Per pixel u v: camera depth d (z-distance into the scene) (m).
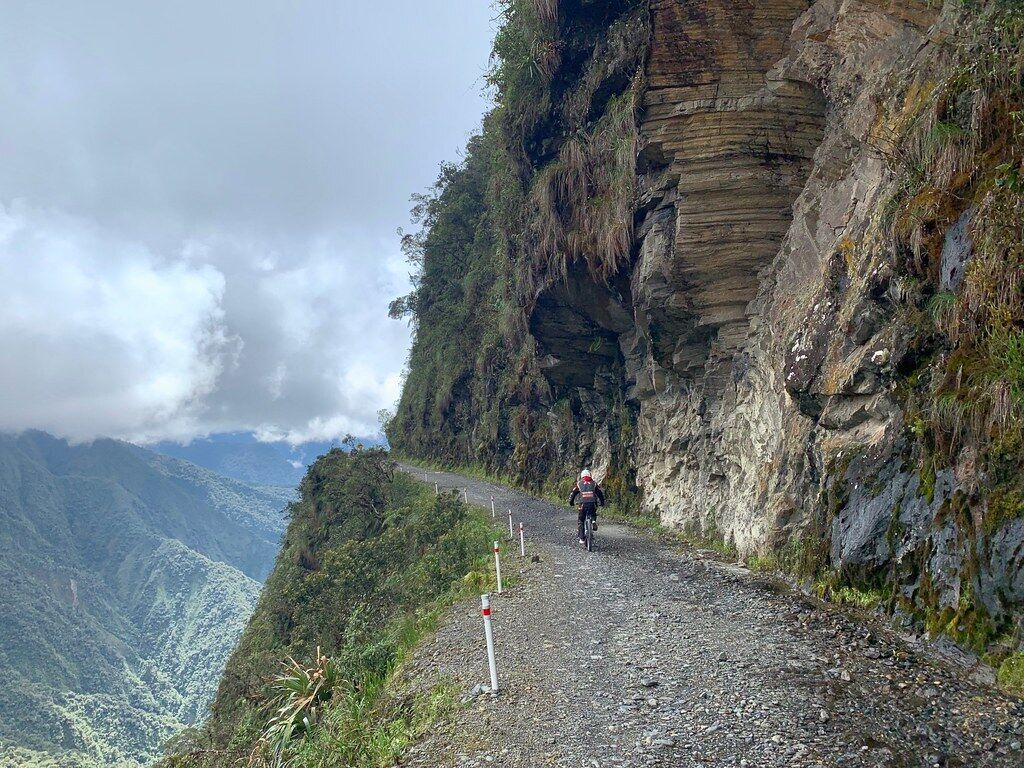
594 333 22.22
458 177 51.28
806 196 12.16
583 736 5.50
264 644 27.44
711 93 13.02
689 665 6.90
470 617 10.02
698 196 13.40
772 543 11.07
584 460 26.53
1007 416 5.83
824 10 11.70
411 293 63.53
